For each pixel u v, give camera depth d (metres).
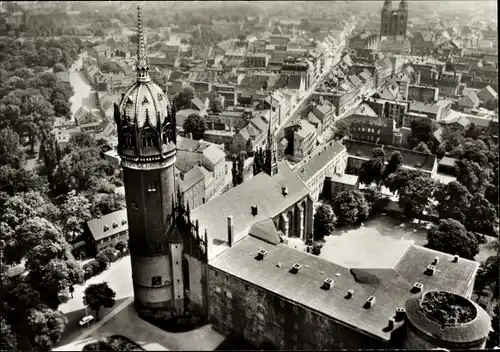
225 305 135.75
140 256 138.38
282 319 124.69
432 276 134.75
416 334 103.69
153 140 129.50
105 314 143.12
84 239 179.25
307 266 133.88
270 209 163.25
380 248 178.62
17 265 167.62
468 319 103.94
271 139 174.38
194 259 137.62
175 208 138.38
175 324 139.50
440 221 179.12
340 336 114.75
